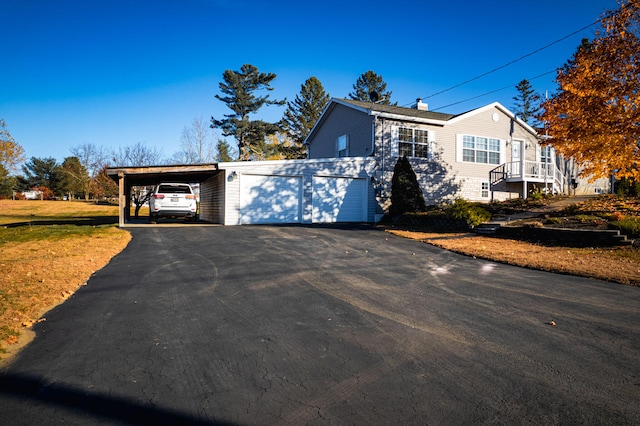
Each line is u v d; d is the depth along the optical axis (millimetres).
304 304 4992
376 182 18391
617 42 11406
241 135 46750
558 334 3979
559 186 22562
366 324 4262
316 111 50000
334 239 11125
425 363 3281
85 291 5551
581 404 2637
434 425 2391
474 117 20797
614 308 4891
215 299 5191
